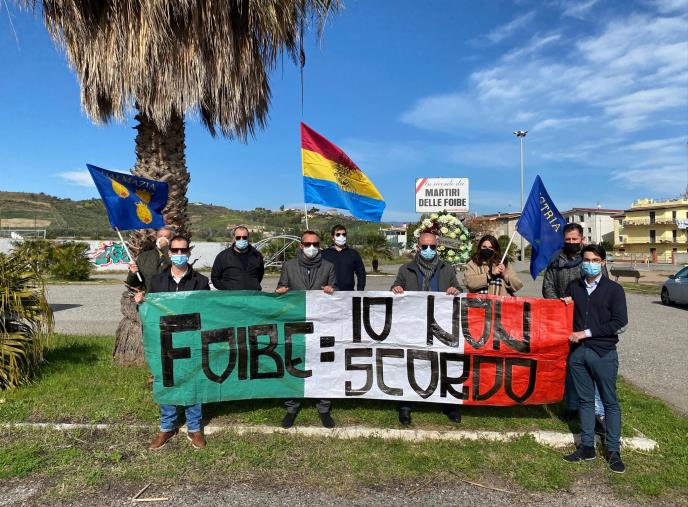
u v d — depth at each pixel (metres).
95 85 5.84
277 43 6.19
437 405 5.22
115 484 3.59
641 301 17.09
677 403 5.73
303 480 3.68
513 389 4.71
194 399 4.33
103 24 5.57
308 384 4.76
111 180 5.31
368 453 4.09
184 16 5.52
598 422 4.70
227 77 5.93
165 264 5.52
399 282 5.12
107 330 9.88
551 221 5.29
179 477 3.70
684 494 3.57
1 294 5.43
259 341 4.67
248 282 5.54
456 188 12.66
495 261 5.24
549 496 3.54
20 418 4.68
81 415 4.78
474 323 4.75
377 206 6.64
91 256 35.00
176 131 6.46
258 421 4.65
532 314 4.68
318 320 4.79
